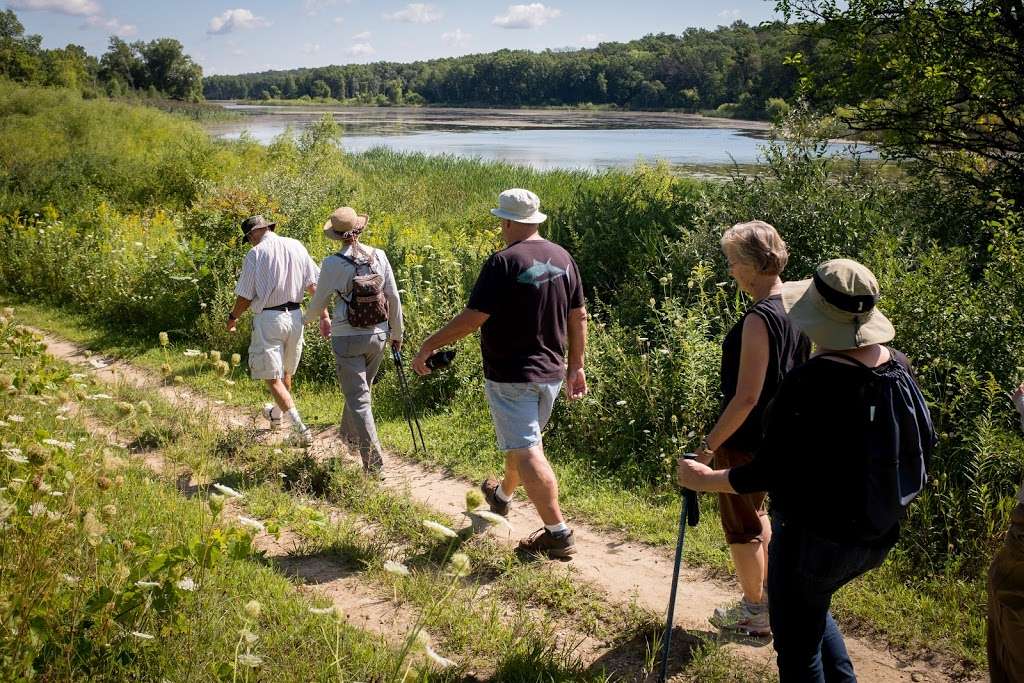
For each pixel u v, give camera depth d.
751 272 3.17
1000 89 9.82
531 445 4.27
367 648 3.31
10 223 13.27
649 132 74.50
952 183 10.17
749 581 3.49
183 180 19.47
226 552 3.64
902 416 2.52
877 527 2.50
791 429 2.54
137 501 4.42
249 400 7.20
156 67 140.62
